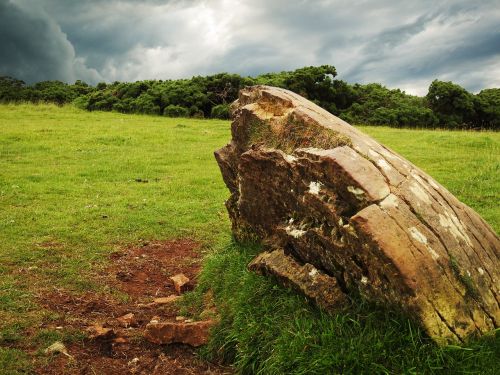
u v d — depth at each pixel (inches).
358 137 205.5
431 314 161.5
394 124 1278.3
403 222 169.6
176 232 376.5
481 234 198.5
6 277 277.0
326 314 181.3
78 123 946.7
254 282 215.8
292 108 220.5
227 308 222.5
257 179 221.1
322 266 196.1
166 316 244.8
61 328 222.2
